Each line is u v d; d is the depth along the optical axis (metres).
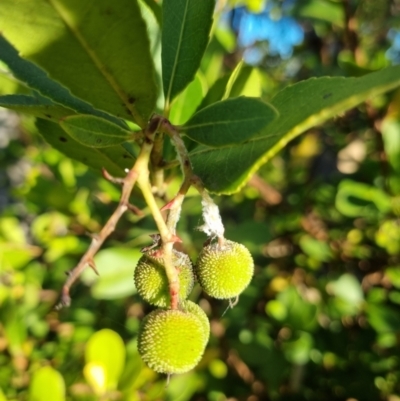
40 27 0.06
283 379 0.19
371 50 0.27
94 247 0.07
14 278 0.19
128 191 0.07
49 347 0.18
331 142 0.28
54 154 0.20
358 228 0.21
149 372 0.15
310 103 0.06
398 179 0.18
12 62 0.08
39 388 0.12
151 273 0.08
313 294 0.21
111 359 0.13
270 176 0.25
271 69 0.31
